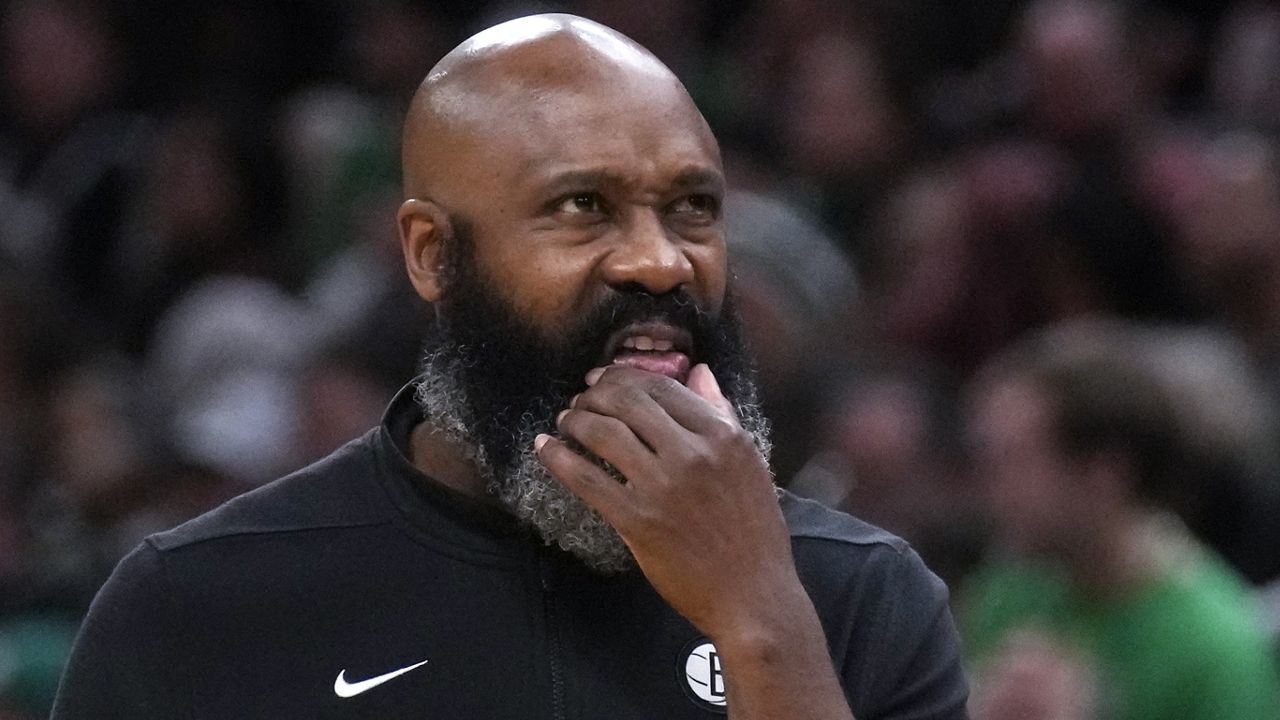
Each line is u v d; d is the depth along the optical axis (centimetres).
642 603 800
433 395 811
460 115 791
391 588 791
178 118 2756
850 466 1772
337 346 1853
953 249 2264
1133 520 1531
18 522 1795
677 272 762
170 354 2408
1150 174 2295
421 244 812
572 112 770
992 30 2792
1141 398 1525
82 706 781
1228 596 1550
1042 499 1529
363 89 2825
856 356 1984
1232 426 1753
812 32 2673
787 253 1988
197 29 2880
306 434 1847
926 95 2686
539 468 770
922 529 1691
